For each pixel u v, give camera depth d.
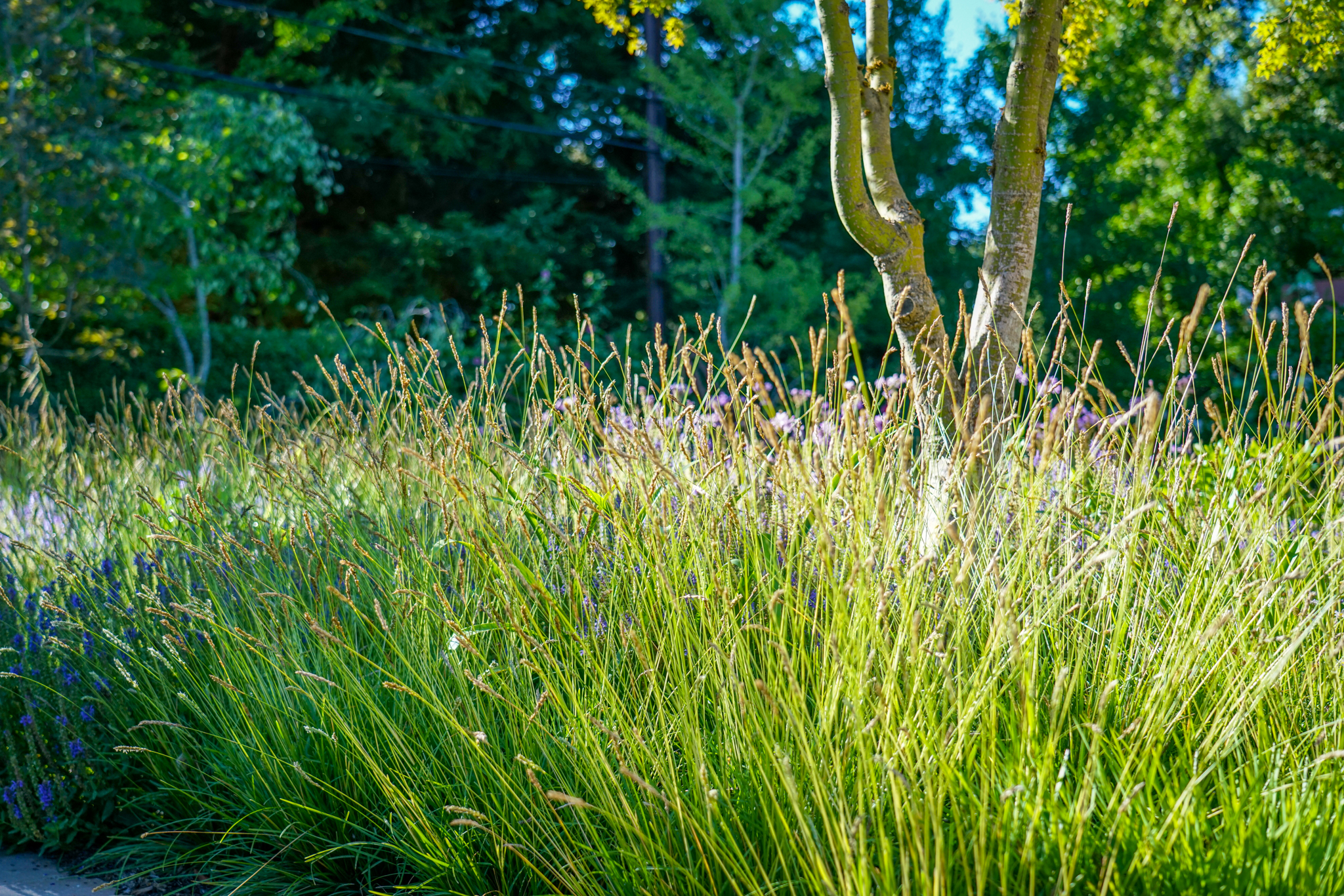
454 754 2.65
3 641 3.50
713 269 16.30
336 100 17.84
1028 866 1.85
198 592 3.51
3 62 12.64
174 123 14.61
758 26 15.95
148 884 2.86
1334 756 1.94
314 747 2.92
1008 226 3.41
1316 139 17.52
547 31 19.36
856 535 2.20
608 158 20.12
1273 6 7.07
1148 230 16.66
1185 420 2.76
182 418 4.27
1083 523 2.63
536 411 3.45
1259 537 2.41
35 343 10.43
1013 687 2.17
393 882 2.72
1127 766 1.98
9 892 2.85
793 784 1.87
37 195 12.20
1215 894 1.84
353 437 3.74
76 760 3.15
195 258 14.27
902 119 16.02
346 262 19.25
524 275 18.45
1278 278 17.09
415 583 3.05
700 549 2.64
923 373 3.03
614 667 2.69
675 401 3.22
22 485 4.45
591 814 2.41
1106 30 16.08
